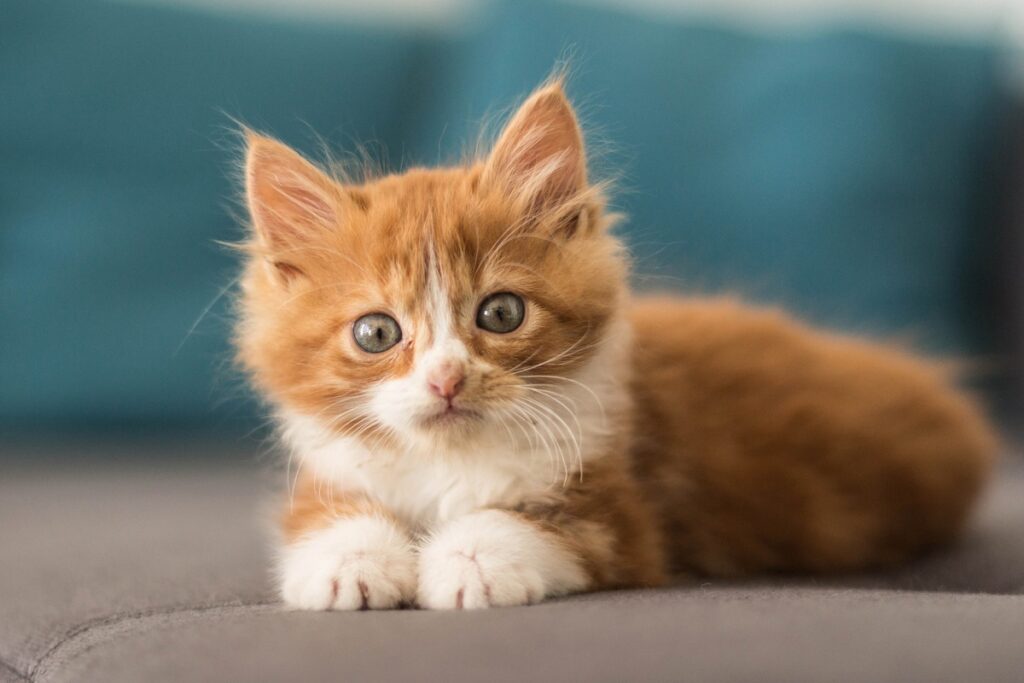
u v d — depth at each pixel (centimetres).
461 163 56
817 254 72
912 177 73
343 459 48
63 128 71
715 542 50
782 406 53
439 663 37
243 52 75
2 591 46
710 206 72
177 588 45
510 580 43
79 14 72
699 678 36
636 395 51
